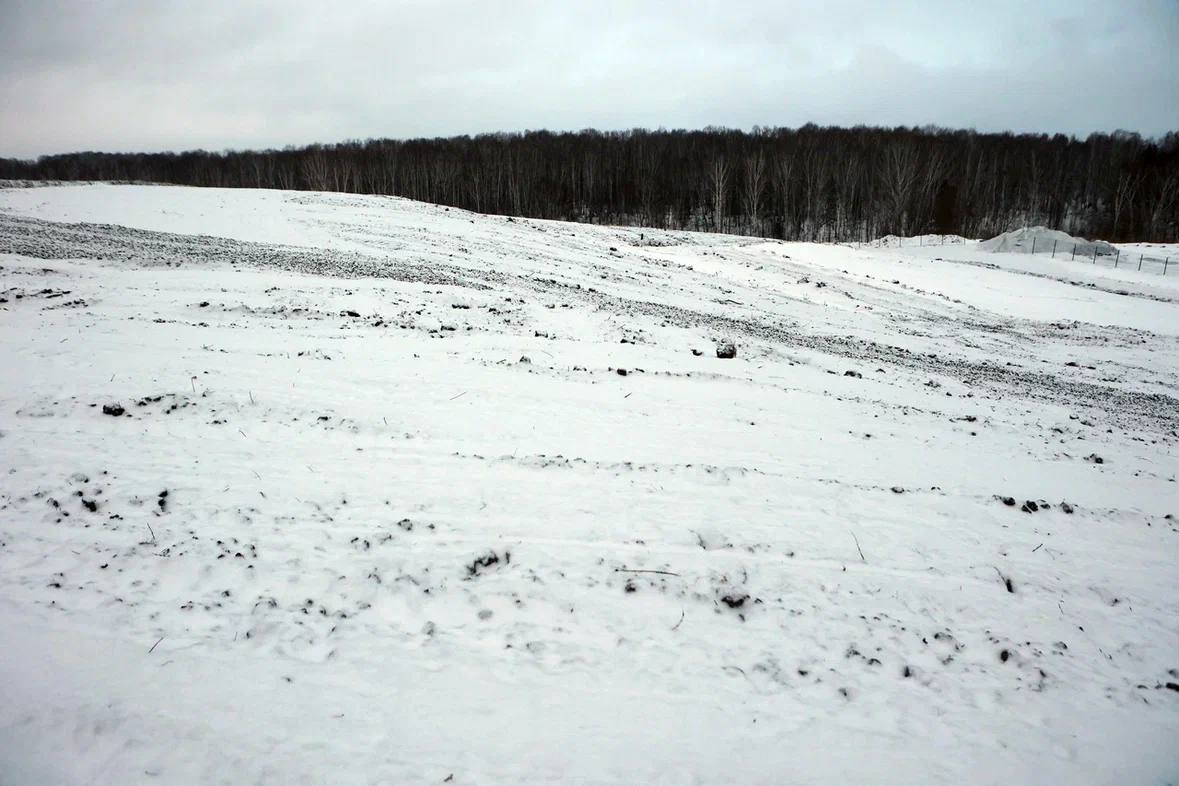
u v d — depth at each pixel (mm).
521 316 16828
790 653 4965
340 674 4426
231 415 8320
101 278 17172
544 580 5547
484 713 4191
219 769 3629
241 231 29812
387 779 3656
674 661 4801
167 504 6250
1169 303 36250
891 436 10062
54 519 5859
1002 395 15688
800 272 38594
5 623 4547
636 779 3797
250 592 5152
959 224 75625
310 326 13508
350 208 40219
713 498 7164
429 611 5121
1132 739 4414
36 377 8953
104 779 3512
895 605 5617
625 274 31109
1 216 28812
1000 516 7395
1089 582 6234
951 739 4297
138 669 4270
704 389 11453
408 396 9578
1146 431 13656
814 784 3863
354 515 6301
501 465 7562
